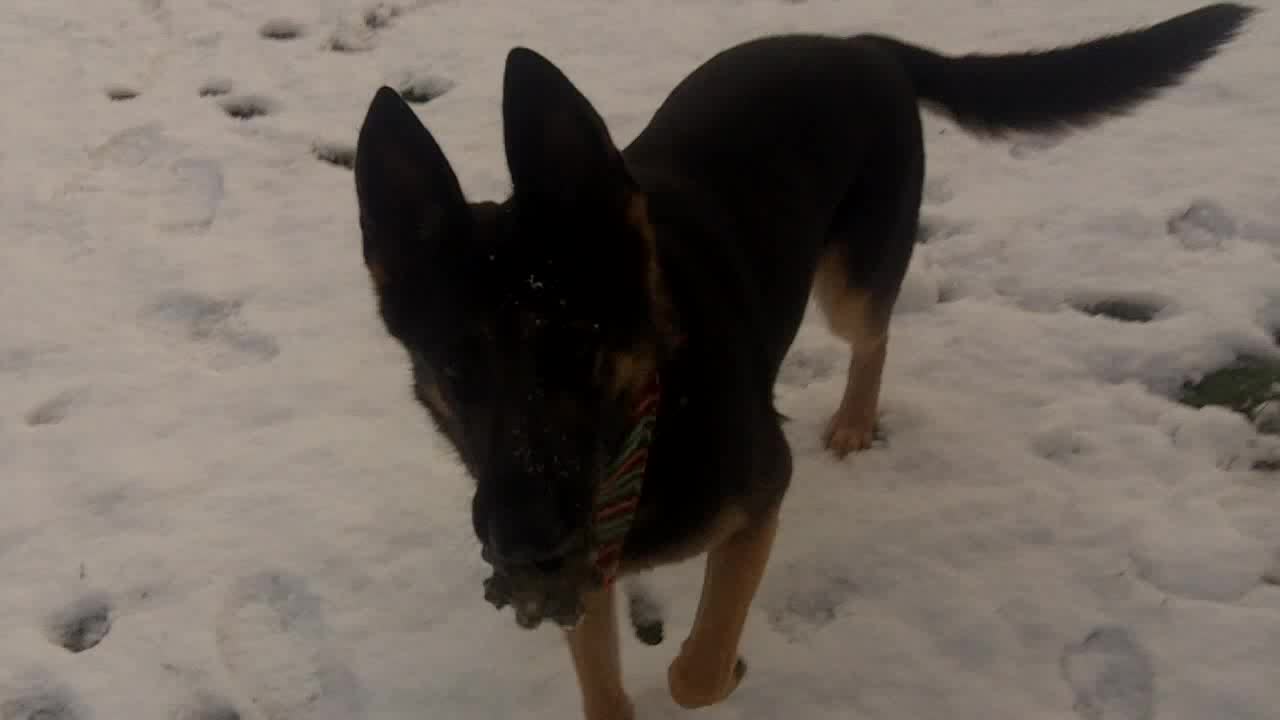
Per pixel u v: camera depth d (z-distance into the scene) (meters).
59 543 1.91
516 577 1.35
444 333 1.38
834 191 1.78
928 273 2.24
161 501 1.96
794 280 1.71
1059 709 1.67
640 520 1.48
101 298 2.28
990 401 2.03
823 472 1.96
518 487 1.33
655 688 1.73
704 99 1.76
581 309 1.35
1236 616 1.72
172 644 1.80
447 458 2.00
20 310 2.26
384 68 2.93
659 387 1.43
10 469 2.01
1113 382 2.04
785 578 1.83
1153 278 2.18
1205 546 1.80
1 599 1.85
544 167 1.36
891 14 3.03
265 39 3.08
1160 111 2.56
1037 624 1.74
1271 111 2.51
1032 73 1.92
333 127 2.71
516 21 3.10
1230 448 1.91
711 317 1.48
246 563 1.88
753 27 3.01
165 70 2.95
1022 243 2.28
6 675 1.77
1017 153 2.50
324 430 2.05
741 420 1.50
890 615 1.77
